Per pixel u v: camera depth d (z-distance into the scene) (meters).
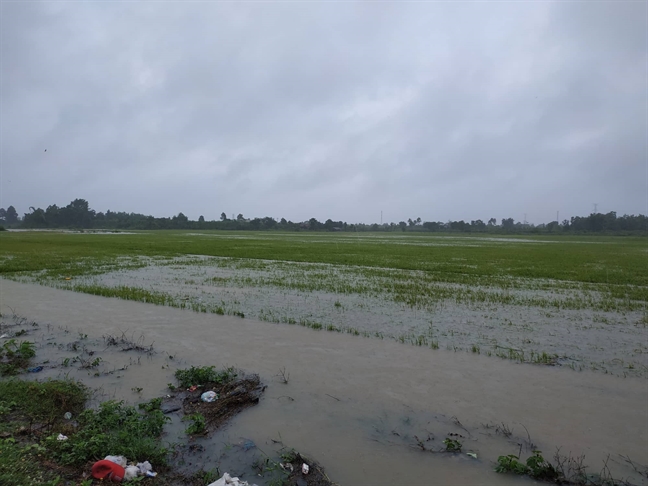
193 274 22.05
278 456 5.28
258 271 23.64
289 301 14.71
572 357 9.08
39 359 8.41
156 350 9.19
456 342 10.06
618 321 12.27
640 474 5.07
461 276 22.11
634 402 6.96
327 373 8.04
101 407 6.16
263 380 7.67
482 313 13.14
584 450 5.59
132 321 11.65
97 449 5.01
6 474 4.21
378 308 13.68
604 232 136.12
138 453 5.10
